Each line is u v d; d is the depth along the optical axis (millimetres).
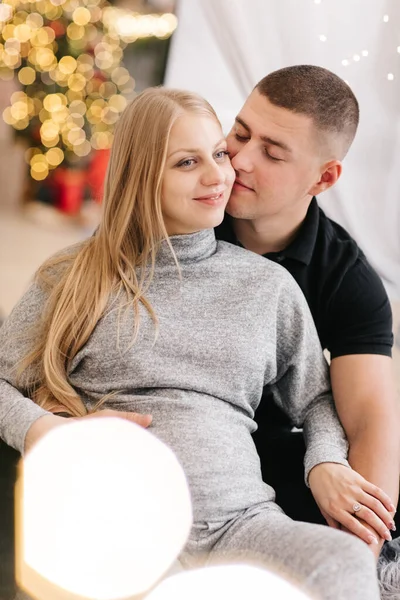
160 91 1245
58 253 1322
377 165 1658
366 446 1230
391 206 1674
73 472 981
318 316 1394
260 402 1352
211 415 1149
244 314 1213
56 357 1214
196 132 1196
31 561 952
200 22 1665
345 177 1655
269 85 1302
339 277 1378
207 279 1239
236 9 1574
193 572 929
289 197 1316
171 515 991
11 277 3107
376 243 1706
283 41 1609
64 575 941
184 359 1183
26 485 982
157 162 1198
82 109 3680
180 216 1218
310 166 1303
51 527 948
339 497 1134
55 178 4121
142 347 1182
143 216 1231
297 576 914
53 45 3543
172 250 1203
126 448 1021
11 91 3920
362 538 1099
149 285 1230
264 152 1289
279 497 1294
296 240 1381
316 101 1278
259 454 1364
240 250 1306
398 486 1233
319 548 921
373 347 1337
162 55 3412
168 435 1118
